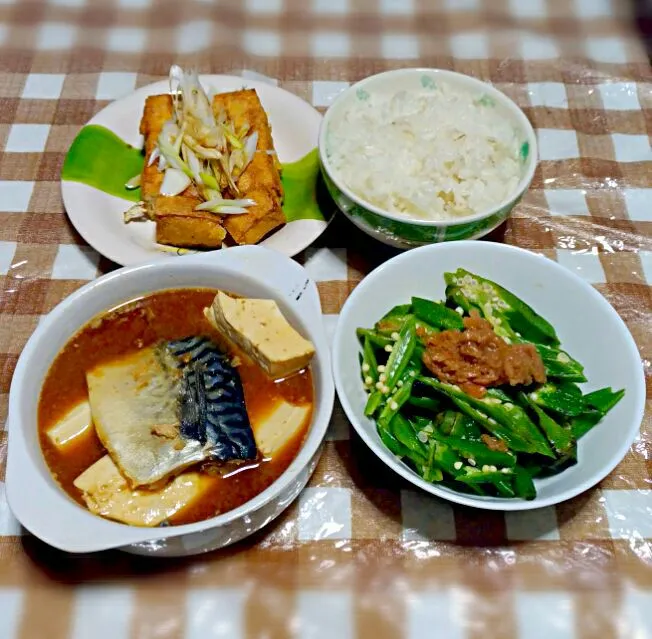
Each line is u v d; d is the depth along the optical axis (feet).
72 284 1.38
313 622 1.02
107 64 1.80
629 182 1.59
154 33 1.88
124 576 1.05
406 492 1.13
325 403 1.01
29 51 1.81
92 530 0.88
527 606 1.04
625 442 1.00
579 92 1.77
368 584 1.05
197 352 1.13
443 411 1.11
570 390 1.11
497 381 1.09
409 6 1.98
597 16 1.96
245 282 1.16
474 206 1.34
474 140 1.40
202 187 1.42
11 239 1.44
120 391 1.08
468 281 1.23
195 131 1.44
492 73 1.82
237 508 0.92
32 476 0.93
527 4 1.99
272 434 1.07
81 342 1.14
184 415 1.05
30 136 1.63
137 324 1.17
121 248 1.32
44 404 1.07
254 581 1.05
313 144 1.53
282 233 1.38
